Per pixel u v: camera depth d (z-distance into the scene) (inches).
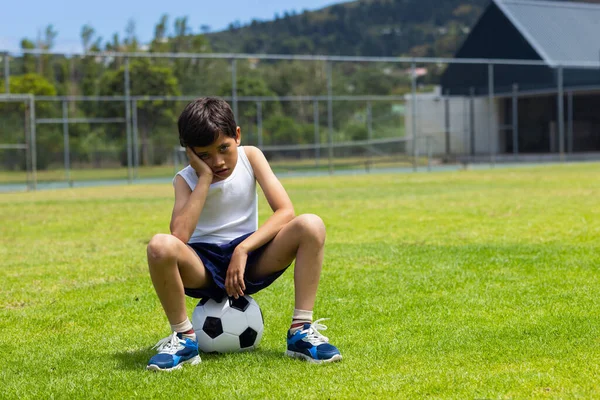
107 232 284.0
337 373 97.7
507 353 105.3
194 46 1060.5
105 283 175.8
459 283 160.9
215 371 100.2
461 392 88.2
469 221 285.1
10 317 141.9
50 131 773.9
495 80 999.0
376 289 157.0
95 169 792.3
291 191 500.7
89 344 120.1
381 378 94.5
